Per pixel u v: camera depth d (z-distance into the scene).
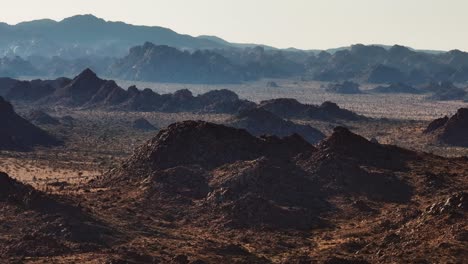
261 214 158.88
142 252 128.38
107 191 180.25
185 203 169.00
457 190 170.62
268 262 129.12
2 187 152.50
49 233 136.12
